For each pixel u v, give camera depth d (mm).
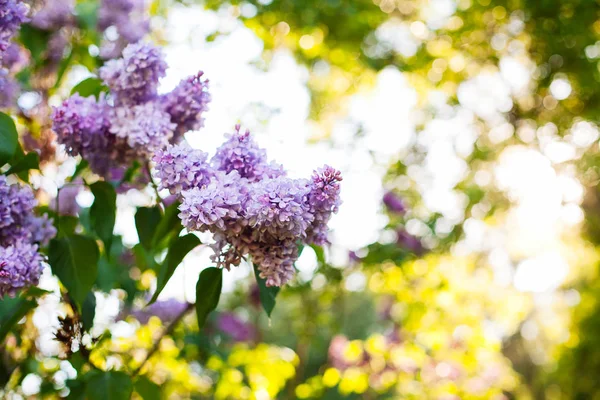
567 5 5965
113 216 2289
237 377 3699
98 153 2193
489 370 5059
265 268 1763
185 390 3865
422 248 5246
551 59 6391
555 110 6688
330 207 1740
